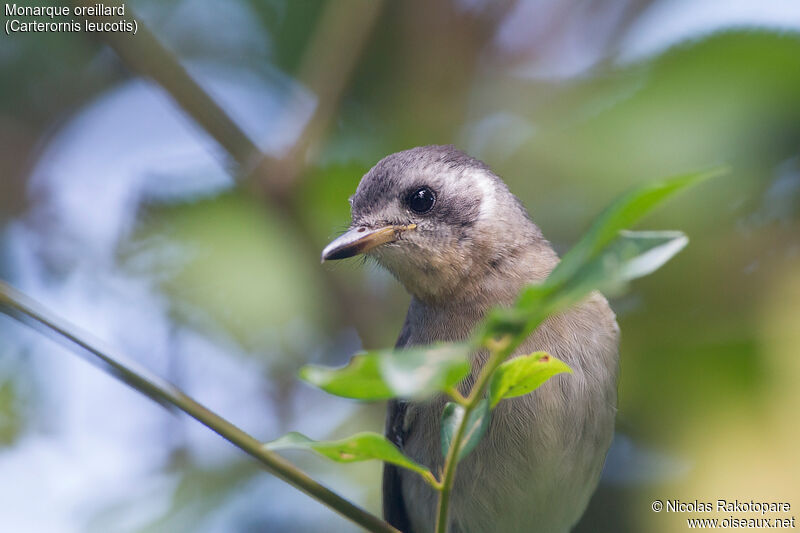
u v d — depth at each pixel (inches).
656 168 365.1
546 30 478.9
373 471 406.9
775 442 349.4
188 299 422.0
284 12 472.1
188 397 216.2
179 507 385.7
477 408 177.0
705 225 381.4
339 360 444.8
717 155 363.6
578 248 138.4
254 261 417.1
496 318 141.0
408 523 382.3
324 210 434.3
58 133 485.7
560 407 316.5
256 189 412.5
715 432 356.2
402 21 466.6
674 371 368.5
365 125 458.3
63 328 216.2
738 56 356.8
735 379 358.3
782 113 359.3
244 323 424.5
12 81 479.2
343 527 394.3
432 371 139.6
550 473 324.2
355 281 454.9
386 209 358.9
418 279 353.7
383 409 433.1
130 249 430.9
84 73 487.8
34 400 422.9
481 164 368.5
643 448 377.7
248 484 393.1
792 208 386.3
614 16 472.1
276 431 433.7
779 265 382.0
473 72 471.8
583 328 323.6
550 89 444.8
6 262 450.3
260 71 483.2
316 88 412.2
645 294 388.5
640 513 371.2
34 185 476.1
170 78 410.3
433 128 452.4
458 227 349.7
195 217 421.7
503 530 338.3
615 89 380.2
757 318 369.4
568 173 386.3
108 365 215.6
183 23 483.2
